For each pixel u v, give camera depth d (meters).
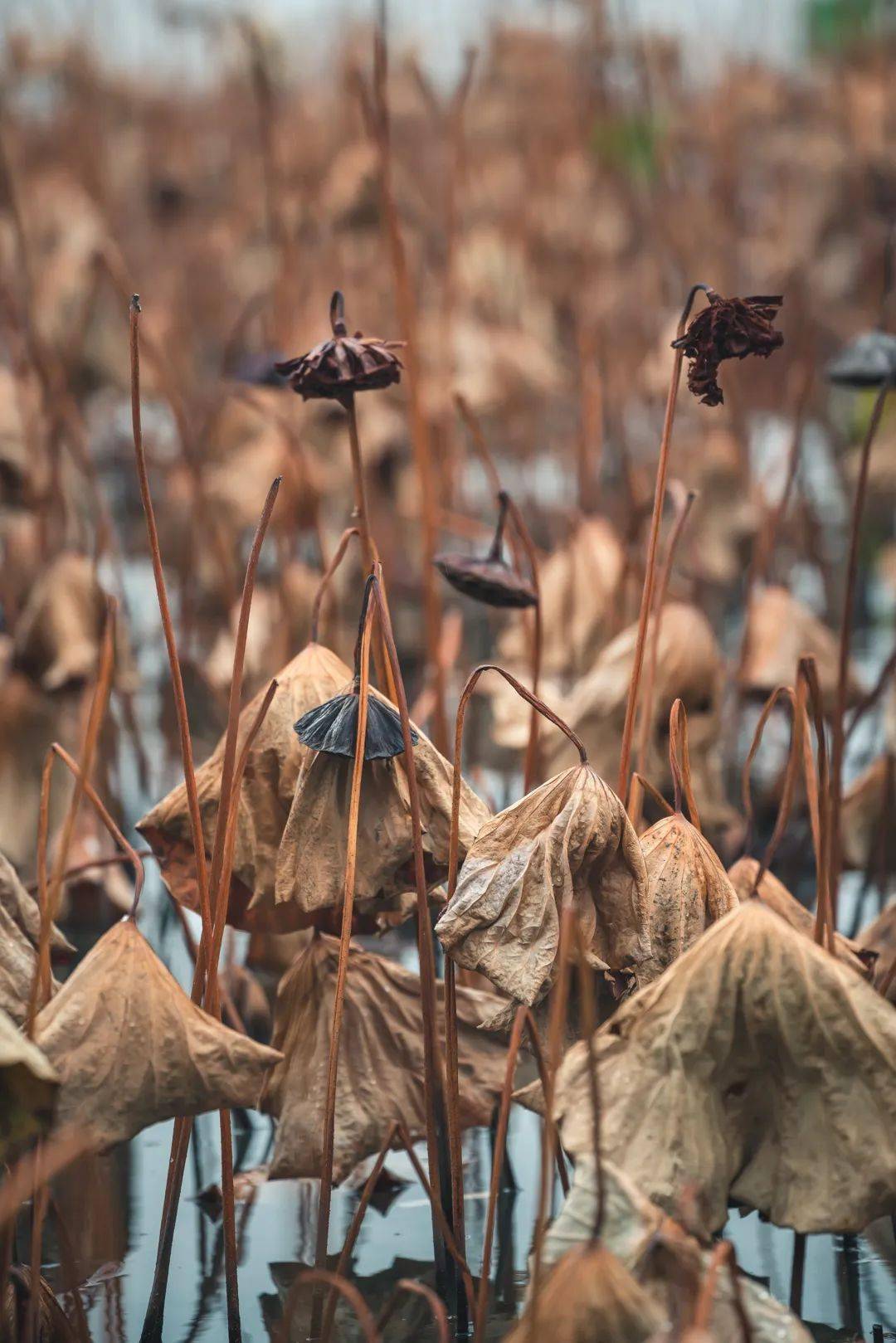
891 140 13.02
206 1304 4.50
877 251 12.88
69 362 8.01
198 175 16.03
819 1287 4.51
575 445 11.09
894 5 14.90
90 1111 4.22
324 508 9.26
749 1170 4.22
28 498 7.01
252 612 6.32
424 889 4.32
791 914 4.46
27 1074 4.12
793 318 11.80
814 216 13.72
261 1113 4.52
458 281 11.56
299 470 5.63
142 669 8.38
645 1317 4.08
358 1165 4.78
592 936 4.27
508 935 4.25
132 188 15.41
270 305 9.68
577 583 5.64
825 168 13.75
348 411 4.51
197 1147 4.84
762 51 14.61
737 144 14.02
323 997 4.51
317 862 4.34
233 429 8.70
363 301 11.32
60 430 6.46
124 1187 4.75
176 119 16.11
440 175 13.73
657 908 4.31
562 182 12.95
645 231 13.19
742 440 9.03
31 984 4.32
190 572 6.60
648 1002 4.23
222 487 8.38
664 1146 4.20
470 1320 4.48
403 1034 4.52
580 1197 4.17
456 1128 4.40
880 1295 4.50
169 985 4.25
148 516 4.34
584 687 5.02
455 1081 4.39
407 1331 4.46
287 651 5.79
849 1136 4.20
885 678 5.06
